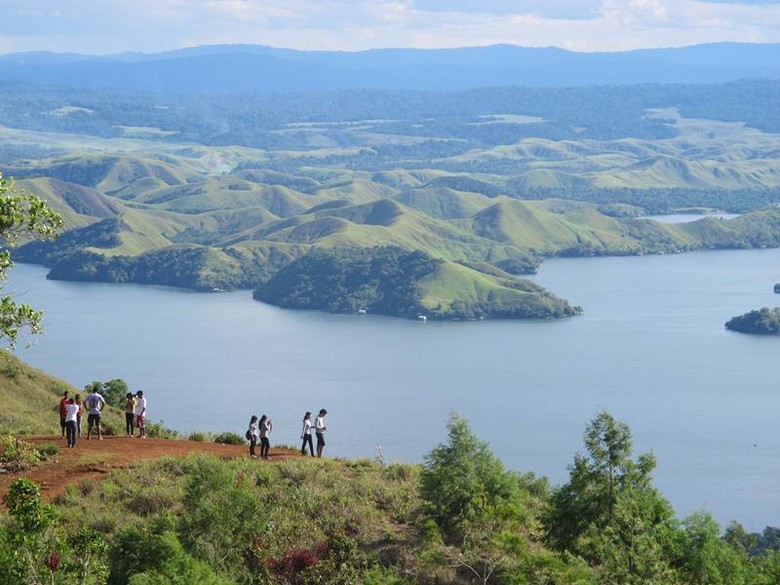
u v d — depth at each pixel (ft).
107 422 156.15
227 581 86.58
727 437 581.12
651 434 588.09
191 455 115.96
